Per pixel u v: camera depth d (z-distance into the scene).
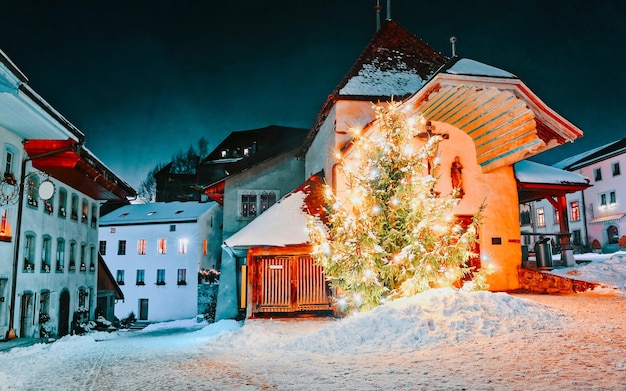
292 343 9.95
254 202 26.48
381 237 11.90
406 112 14.09
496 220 17.64
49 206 21.00
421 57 20.73
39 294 19.78
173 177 67.00
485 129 16.50
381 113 12.77
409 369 6.53
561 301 13.02
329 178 19.72
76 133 19.45
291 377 6.70
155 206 47.78
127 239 44.19
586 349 6.89
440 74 13.44
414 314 9.37
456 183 17.31
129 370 8.44
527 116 14.45
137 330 33.28
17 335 17.84
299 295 17.20
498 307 9.60
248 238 17.12
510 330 8.50
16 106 15.53
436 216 11.64
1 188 17.00
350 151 17.14
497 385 5.31
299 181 26.69
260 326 13.40
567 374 5.58
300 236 17.12
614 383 5.06
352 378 6.29
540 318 9.26
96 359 10.80
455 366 6.45
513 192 18.06
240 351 10.18
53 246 21.42
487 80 13.63
